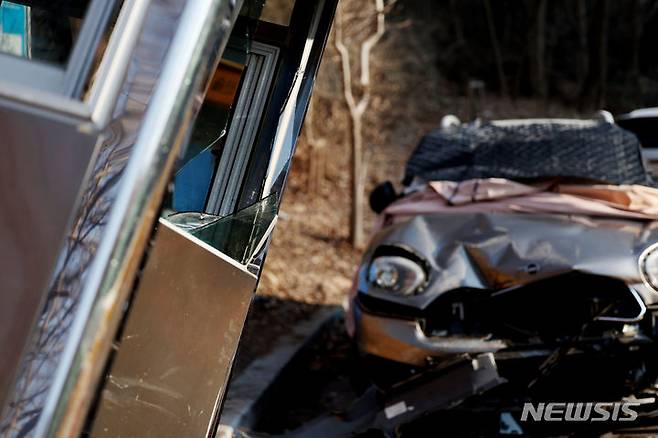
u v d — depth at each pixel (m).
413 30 22.95
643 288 3.89
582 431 3.64
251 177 2.33
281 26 2.42
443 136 5.54
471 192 4.75
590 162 4.97
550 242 4.18
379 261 4.29
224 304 1.78
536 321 4.11
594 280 4.01
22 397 1.21
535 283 4.11
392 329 4.16
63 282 1.23
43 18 1.67
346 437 3.78
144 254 1.28
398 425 3.69
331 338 6.90
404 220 4.69
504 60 26.28
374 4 10.02
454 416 3.78
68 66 1.34
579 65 26.58
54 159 1.21
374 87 13.43
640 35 27.47
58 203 1.21
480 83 12.63
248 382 5.12
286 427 5.07
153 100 1.29
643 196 4.49
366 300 4.29
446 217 4.56
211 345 1.77
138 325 1.53
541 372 3.84
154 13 1.35
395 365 4.18
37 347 1.21
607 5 24.80
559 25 27.69
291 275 8.42
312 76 2.45
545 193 4.72
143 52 1.33
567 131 5.26
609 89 26.84
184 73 1.31
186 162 2.06
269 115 2.39
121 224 1.24
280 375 5.41
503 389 3.89
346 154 13.47
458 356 3.79
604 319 3.91
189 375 1.73
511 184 4.75
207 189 2.29
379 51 13.73
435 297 4.14
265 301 7.30
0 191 1.21
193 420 1.78
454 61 25.52
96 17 1.36
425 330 4.22
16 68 1.34
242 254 2.09
